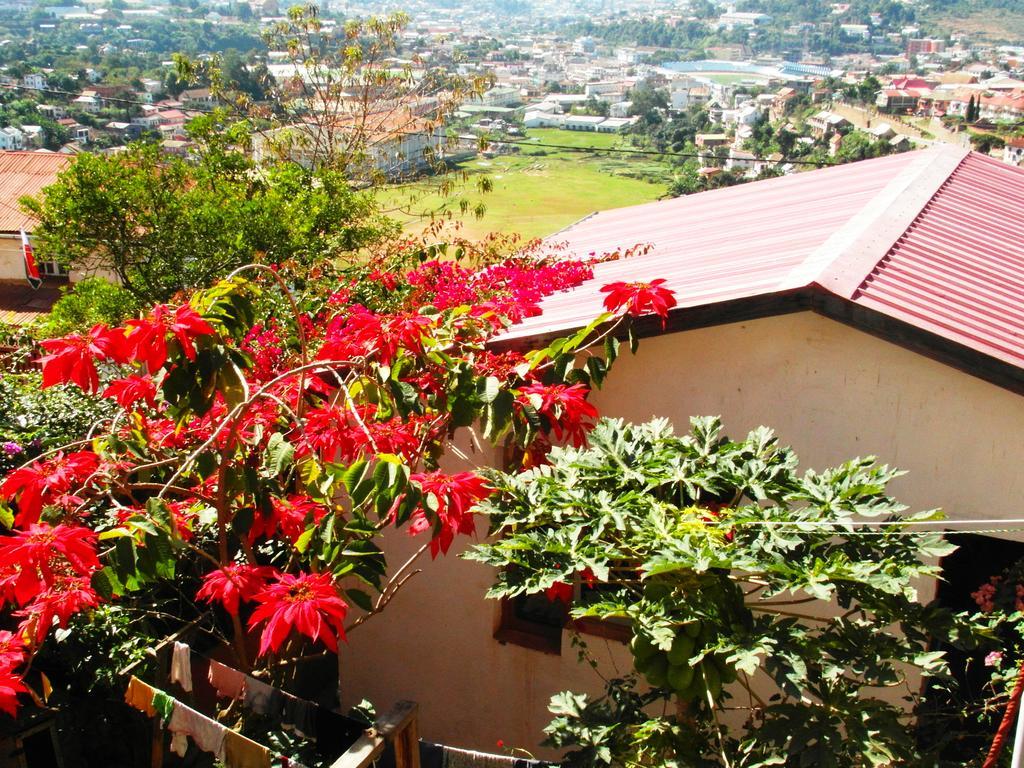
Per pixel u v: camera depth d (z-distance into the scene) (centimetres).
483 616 612
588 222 1187
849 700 391
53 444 607
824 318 498
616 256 810
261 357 599
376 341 447
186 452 525
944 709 512
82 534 371
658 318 507
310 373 512
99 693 540
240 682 412
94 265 1711
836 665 377
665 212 1111
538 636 609
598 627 578
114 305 1367
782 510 411
